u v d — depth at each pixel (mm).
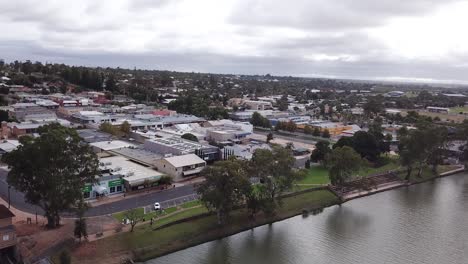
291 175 119500
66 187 94500
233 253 100375
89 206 102875
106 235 97375
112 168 138750
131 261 90625
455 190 159875
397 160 182625
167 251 96875
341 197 141000
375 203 141125
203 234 105688
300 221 122125
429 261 97312
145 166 152125
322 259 98125
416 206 138375
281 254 100438
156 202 121688
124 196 126062
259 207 114500
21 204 114625
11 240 87938
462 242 108250
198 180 146250
